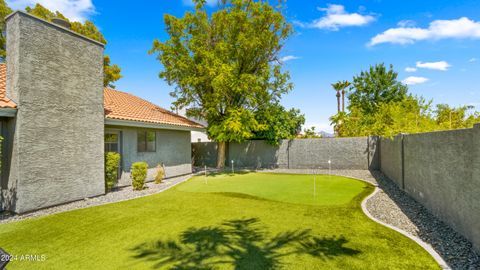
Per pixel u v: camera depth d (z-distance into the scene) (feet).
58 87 28.48
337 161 62.59
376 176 47.98
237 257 14.83
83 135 31.19
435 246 16.10
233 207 26.27
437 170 21.70
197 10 58.23
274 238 17.70
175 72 58.18
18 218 23.36
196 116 67.72
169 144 52.16
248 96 55.62
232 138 57.00
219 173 57.06
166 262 14.30
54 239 18.04
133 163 39.34
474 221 15.51
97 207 27.02
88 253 15.66
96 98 33.14
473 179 15.60
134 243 17.15
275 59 64.18
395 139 38.86
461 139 17.24
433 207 22.68
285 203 27.66
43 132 26.89
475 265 13.50
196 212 24.58
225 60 55.42
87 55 32.07
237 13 55.52
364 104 126.31
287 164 67.67
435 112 40.14
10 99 25.86
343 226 19.98
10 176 25.72
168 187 39.50
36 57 26.43
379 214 23.18
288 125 69.62
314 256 14.82
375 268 13.32
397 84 124.77
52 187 27.50
